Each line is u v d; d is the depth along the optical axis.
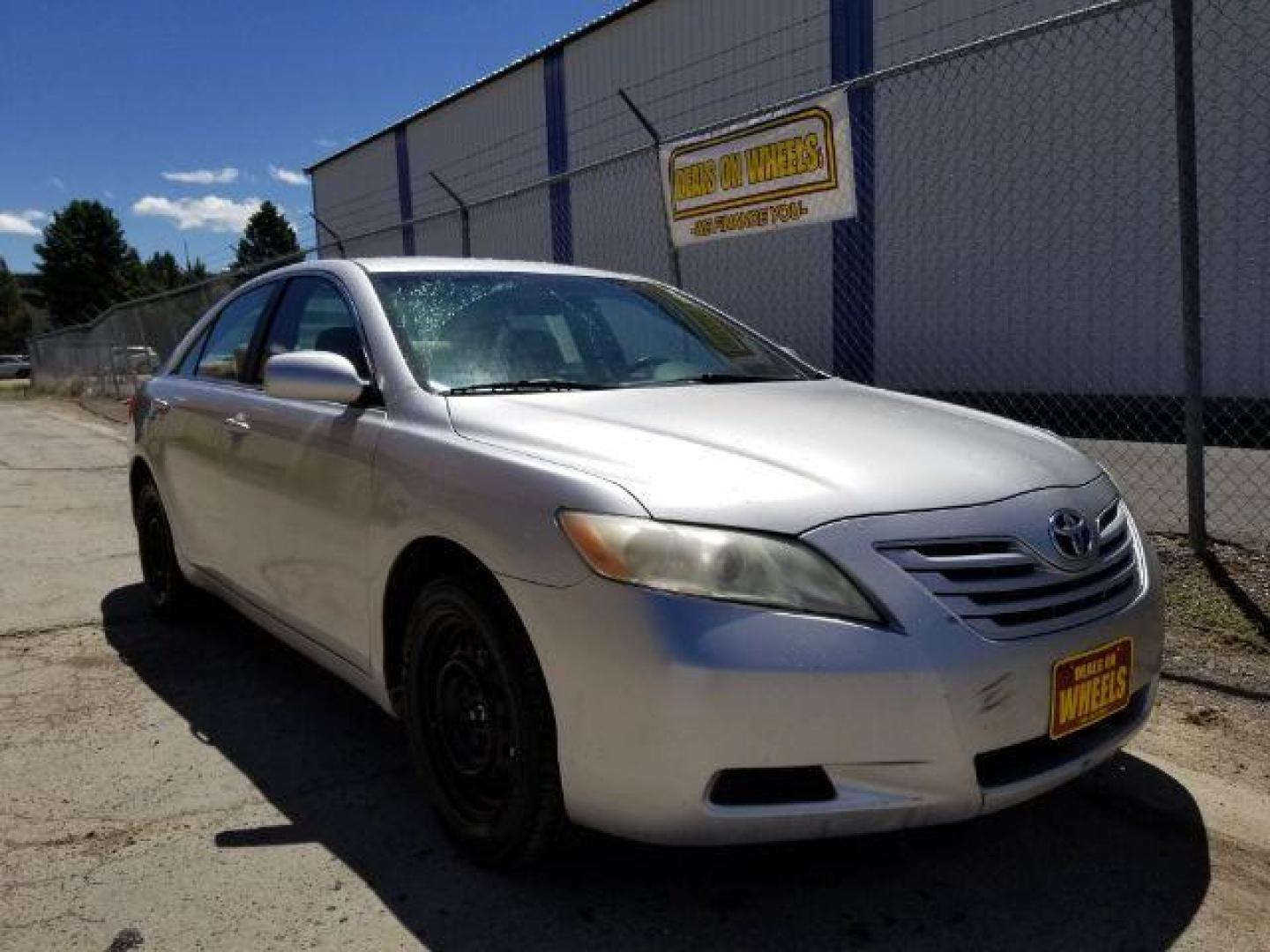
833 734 2.16
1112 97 10.46
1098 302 10.80
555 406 2.92
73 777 3.21
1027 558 2.39
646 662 2.18
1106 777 3.09
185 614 4.83
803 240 13.77
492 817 2.59
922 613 2.23
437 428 2.86
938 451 2.66
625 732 2.22
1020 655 2.29
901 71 5.57
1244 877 2.59
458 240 22.12
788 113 6.27
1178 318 10.17
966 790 2.24
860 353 13.20
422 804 3.03
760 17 14.12
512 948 2.34
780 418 2.90
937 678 2.19
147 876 2.64
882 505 2.34
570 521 2.33
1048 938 2.36
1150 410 10.38
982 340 11.95
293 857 2.73
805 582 2.21
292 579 3.44
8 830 2.88
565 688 2.31
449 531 2.60
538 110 18.81
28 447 12.76
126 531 7.11
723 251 14.80
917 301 12.55
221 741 3.48
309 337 3.72
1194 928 2.39
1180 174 4.54
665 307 4.03
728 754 2.16
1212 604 4.28
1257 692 3.57
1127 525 2.83
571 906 2.50
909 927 2.41
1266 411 9.67
